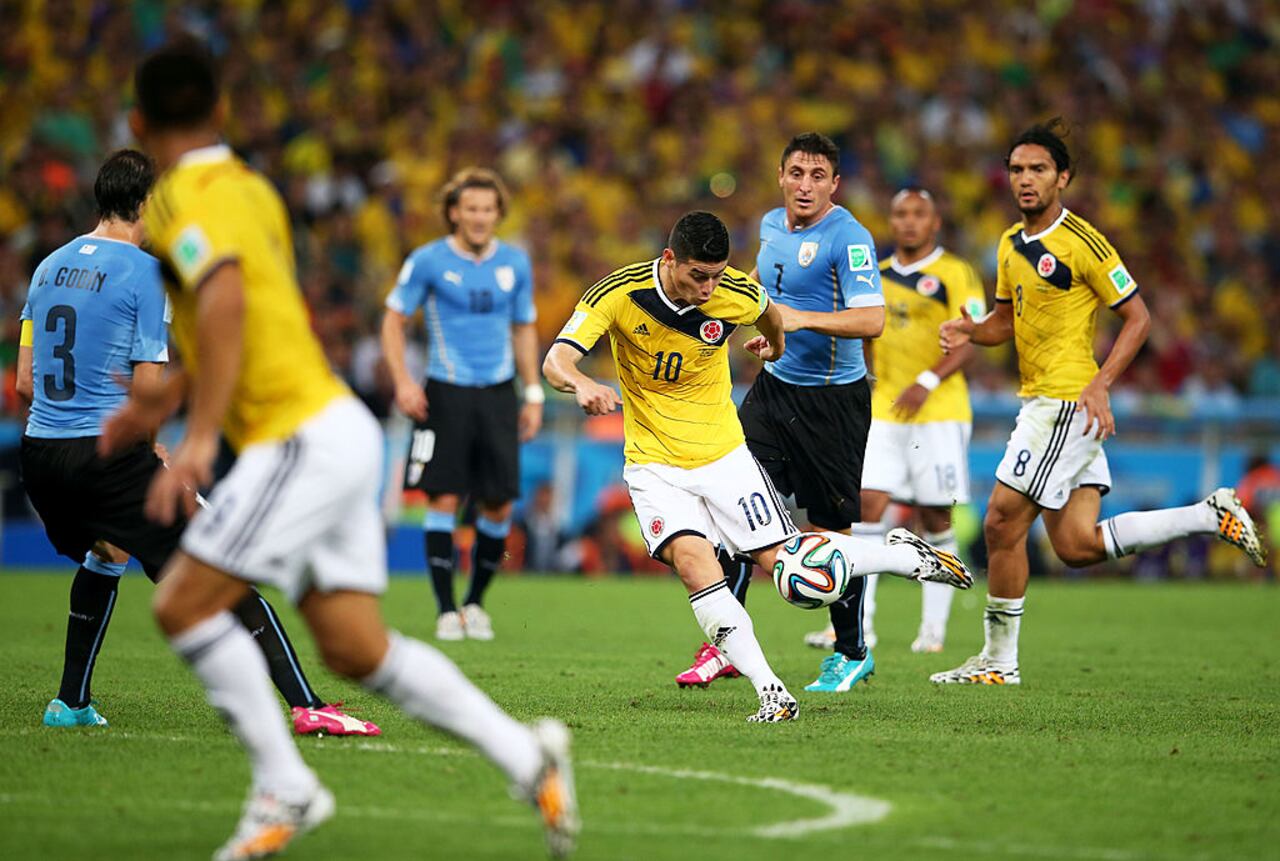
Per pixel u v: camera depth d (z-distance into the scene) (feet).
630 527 180.14
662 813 52.34
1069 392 88.12
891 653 110.11
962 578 76.89
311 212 222.07
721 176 237.45
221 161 48.57
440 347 120.16
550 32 255.09
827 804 54.03
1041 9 281.95
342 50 241.14
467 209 119.85
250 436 47.52
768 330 78.28
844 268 85.15
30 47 237.04
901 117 255.70
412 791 55.31
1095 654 109.50
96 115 228.43
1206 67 287.69
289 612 133.49
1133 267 244.01
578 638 114.73
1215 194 266.77
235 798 53.98
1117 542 90.27
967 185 250.57
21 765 59.41
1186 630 128.77
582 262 218.38
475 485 119.96
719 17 265.54
